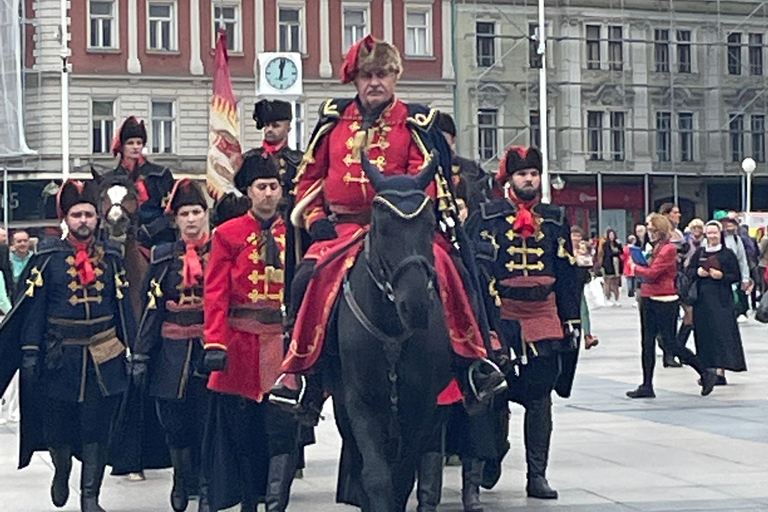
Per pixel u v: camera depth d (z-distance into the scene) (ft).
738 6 251.60
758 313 59.77
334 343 31.42
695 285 69.51
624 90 244.83
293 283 32.60
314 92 235.20
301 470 46.62
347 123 33.14
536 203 42.09
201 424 40.09
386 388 30.27
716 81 250.57
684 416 61.21
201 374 38.68
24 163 216.33
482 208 42.22
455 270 32.07
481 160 240.32
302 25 234.58
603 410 63.57
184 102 228.84
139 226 48.70
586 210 243.19
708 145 250.57
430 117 32.94
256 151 45.09
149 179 50.67
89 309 40.27
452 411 38.73
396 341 29.89
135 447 42.73
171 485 46.62
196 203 40.55
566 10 242.17
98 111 225.35
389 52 32.78
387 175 31.53
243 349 36.78
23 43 219.20
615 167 244.42
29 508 43.06
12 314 39.99
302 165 33.53
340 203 32.99
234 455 37.42
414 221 28.78
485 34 240.94
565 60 241.76
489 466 43.16
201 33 229.86
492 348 33.81
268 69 76.13
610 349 98.02
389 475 30.25
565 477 46.09
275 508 35.70
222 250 36.73
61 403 40.81
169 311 40.37
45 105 219.00
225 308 36.47
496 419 41.55
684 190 249.34
